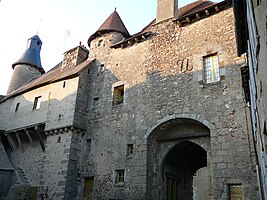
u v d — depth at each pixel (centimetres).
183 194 1245
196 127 1031
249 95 870
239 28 759
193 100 1003
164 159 1086
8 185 1485
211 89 976
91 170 1198
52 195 1180
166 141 1100
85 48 1647
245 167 812
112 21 1548
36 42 2470
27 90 1673
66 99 1362
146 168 1021
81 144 1288
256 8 431
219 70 982
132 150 1103
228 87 938
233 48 977
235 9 704
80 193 1191
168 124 1057
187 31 1145
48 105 1448
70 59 1616
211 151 897
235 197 812
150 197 1003
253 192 775
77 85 1353
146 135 1072
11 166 1529
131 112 1170
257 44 437
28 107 1608
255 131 766
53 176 1223
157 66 1171
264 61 380
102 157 1187
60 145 1273
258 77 492
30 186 1399
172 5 1262
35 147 1508
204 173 2747
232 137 870
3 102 1842
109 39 1475
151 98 1127
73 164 1222
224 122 903
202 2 1346
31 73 2298
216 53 1021
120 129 1177
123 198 1036
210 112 946
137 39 1298
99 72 1416
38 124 1448
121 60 1338
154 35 1250
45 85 1562
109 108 1269
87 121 1332
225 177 837
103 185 1121
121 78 1291
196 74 1037
